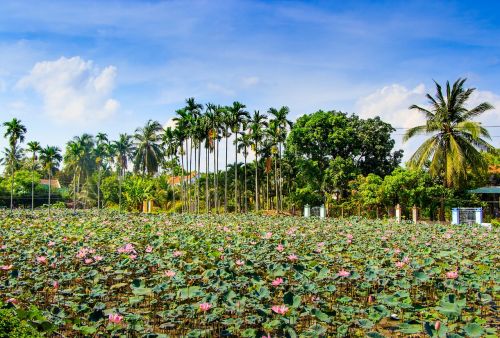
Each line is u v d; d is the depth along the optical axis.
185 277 9.74
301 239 16.89
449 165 31.12
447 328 6.09
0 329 5.84
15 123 54.69
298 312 7.43
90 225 23.77
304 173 47.03
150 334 6.18
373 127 49.16
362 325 6.73
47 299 8.85
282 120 46.69
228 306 7.50
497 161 43.59
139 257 12.38
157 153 63.19
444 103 31.77
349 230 21.41
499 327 7.54
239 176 56.19
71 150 64.62
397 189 34.81
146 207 61.25
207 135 46.97
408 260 11.53
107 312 7.23
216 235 18.00
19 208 63.91
